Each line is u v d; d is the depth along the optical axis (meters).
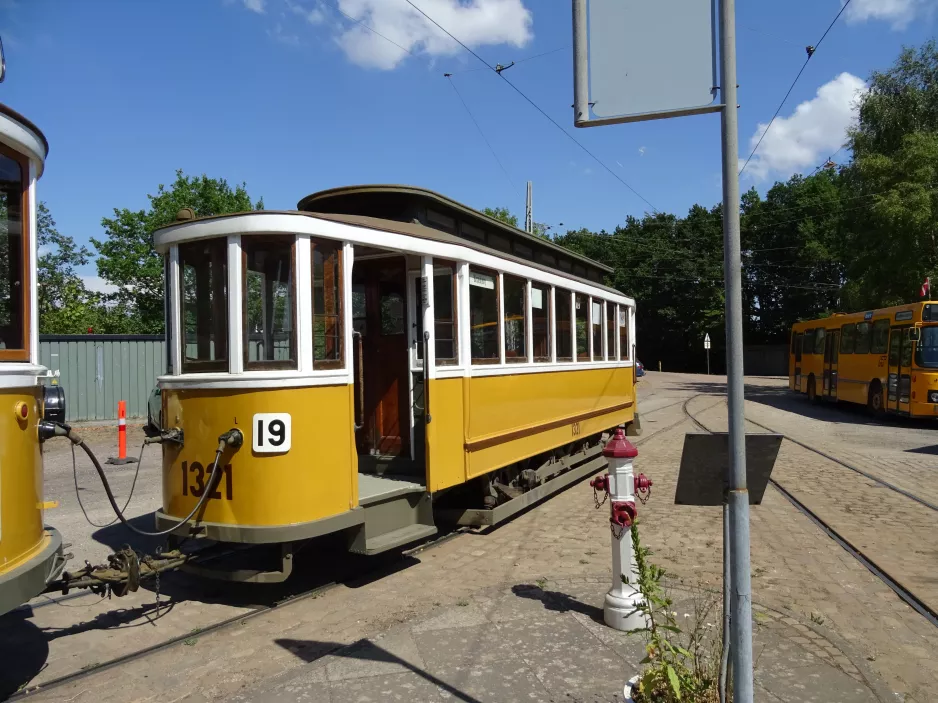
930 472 10.80
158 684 4.12
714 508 8.47
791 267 49.53
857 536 7.09
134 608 5.44
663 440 14.52
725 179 2.70
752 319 52.84
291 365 5.27
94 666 4.38
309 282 5.35
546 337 9.13
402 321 7.21
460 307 6.89
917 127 25.97
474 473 7.06
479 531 7.64
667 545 6.83
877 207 24.23
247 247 5.27
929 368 16.94
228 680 4.16
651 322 55.84
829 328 23.28
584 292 10.51
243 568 5.61
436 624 4.78
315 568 6.34
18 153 3.98
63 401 4.50
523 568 6.20
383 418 7.37
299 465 5.19
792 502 8.69
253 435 5.11
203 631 4.90
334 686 3.92
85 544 7.21
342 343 5.61
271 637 4.79
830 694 3.74
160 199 29.39
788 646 4.37
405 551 6.86
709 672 3.63
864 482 9.92
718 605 5.05
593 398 10.94
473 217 8.06
